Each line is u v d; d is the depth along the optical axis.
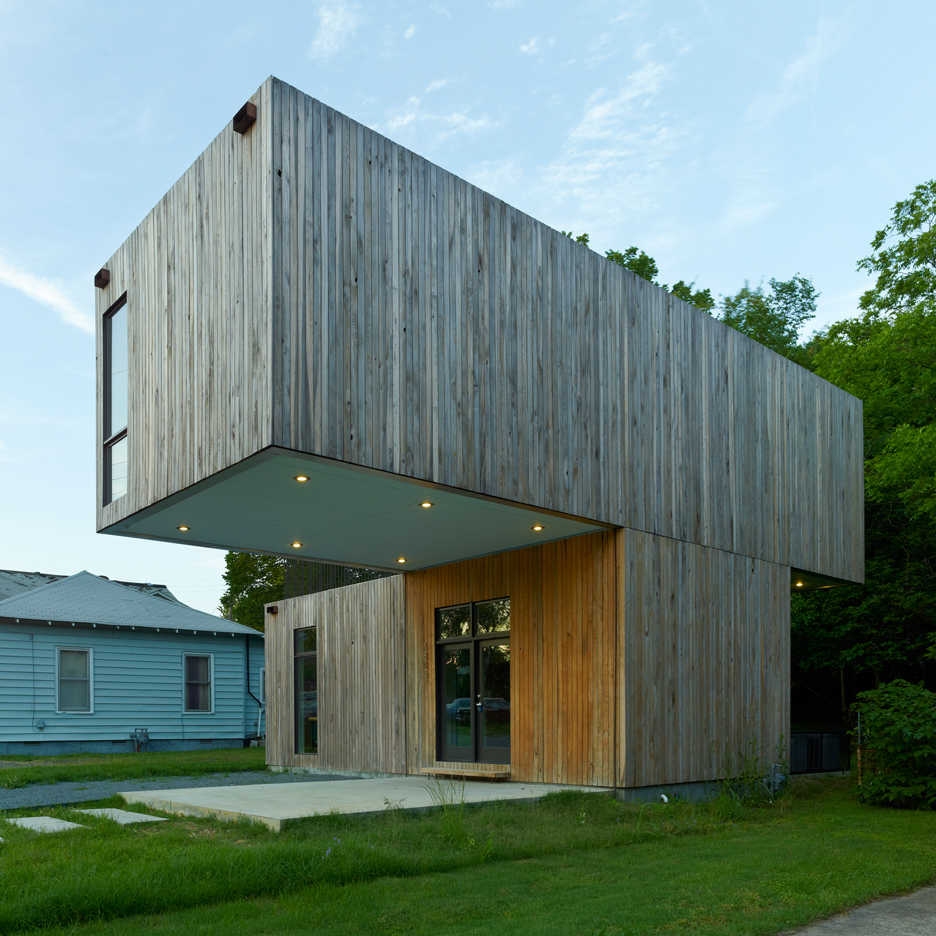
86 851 5.71
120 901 4.52
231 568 36.03
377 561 12.52
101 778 12.07
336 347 7.13
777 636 12.14
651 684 9.88
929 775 10.45
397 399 7.56
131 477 9.04
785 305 28.19
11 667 17.94
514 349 8.78
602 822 8.08
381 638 13.93
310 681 15.90
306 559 12.25
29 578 23.92
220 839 6.39
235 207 7.42
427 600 12.94
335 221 7.29
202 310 7.85
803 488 13.14
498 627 11.62
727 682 11.07
